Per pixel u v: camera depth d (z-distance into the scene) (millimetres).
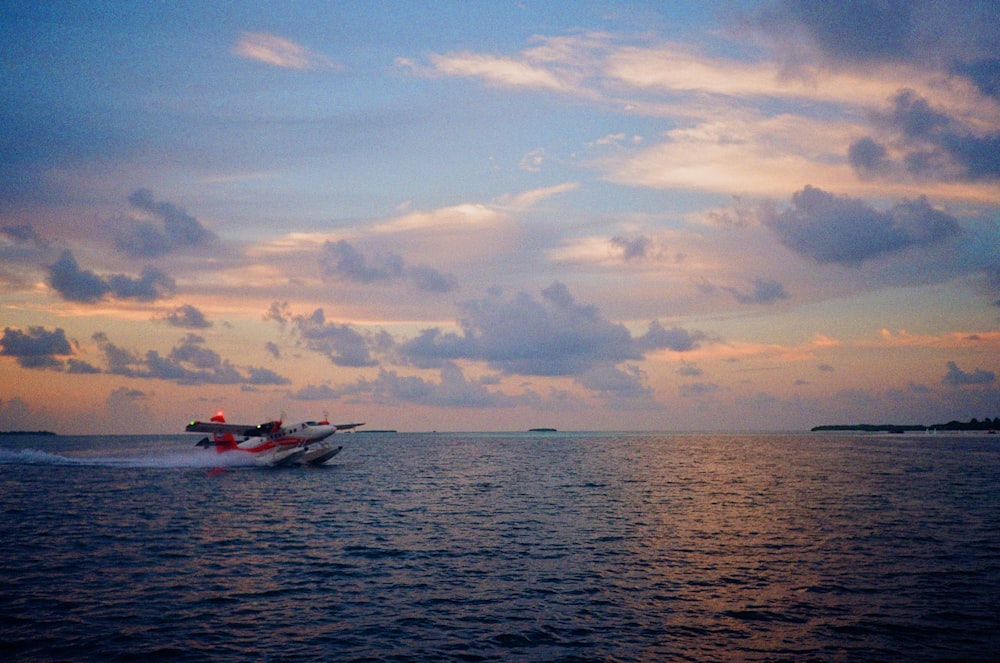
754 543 20344
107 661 10398
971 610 13172
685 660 10570
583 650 11008
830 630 12023
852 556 18359
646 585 15188
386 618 12688
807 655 10797
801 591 14656
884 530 22641
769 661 10531
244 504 29906
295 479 43844
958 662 10492
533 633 11844
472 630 12000
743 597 14164
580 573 16391
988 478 44219
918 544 20062
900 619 12633
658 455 84938
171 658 10547
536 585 15188
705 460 71000
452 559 18016
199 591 14570
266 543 20281
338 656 10664
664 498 32906
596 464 64312
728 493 35188
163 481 41750
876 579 15695
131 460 64188
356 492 35562
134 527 23203
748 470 53969
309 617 12734
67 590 14594
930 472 50156
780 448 109625
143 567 16906
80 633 11711
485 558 18156
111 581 15422
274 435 55438
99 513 26719
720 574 16234
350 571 16547
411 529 23047
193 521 24641
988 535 21609
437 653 10828
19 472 49125
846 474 48594
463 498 32969
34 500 31219
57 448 113875
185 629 11969
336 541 20656
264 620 12531
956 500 31438
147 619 12555
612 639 11555
